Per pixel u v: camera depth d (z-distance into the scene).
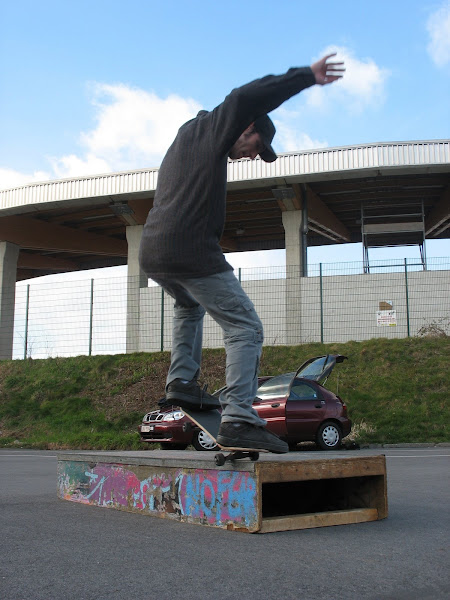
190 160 2.98
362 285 20.08
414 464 7.95
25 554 2.61
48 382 18.23
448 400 14.56
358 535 2.99
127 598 2.02
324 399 11.35
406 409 14.39
